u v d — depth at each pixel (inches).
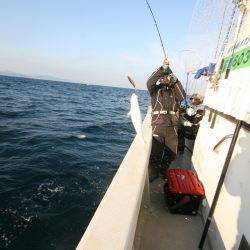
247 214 76.7
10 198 265.0
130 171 82.8
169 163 154.5
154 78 148.9
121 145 536.4
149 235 112.8
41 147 457.7
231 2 118.7
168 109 147.8
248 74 86.9
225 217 93.4
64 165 369.7
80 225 229.6
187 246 108.4
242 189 82.9
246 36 96.7
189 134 203.9
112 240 50.1
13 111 906.7
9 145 458.9
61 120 815.7
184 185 131.3
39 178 316.5
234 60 106.0
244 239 75.9
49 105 1258.6
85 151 458.6
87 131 661.3
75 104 1491.1
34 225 225.1
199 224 123.0
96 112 1162.6
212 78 132.4
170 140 147.6
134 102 82.4
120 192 68.4
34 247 201.5
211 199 113.8
